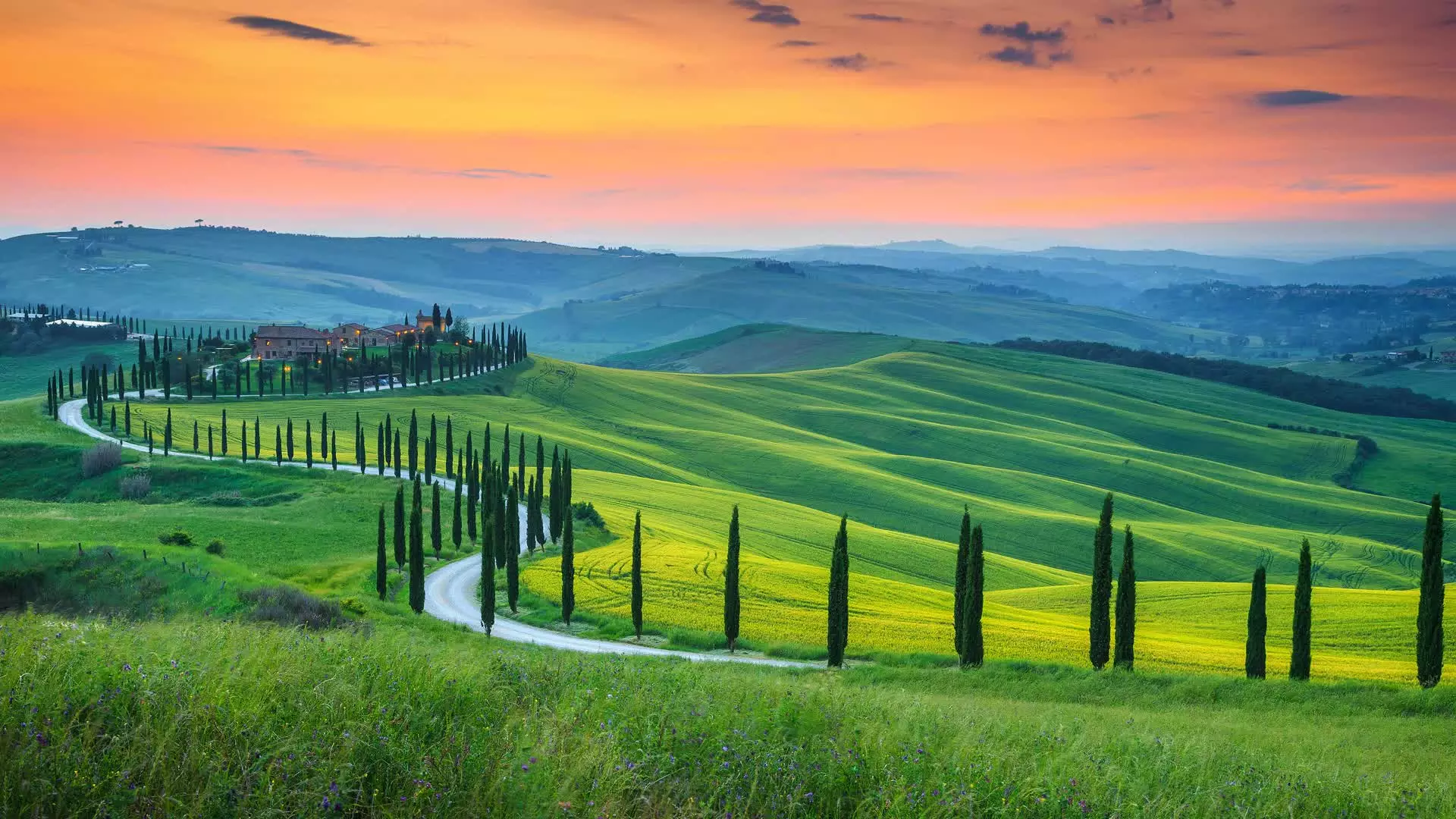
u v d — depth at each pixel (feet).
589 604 275.59
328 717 36.52
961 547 215.51
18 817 29.30
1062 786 40.55
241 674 39.52
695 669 62.18
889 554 472.85
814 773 38.73
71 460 460.14
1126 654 191.72
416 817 32.12
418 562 254.06
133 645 42.29
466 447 622.13
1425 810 47.34
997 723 53.01
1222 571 569.64
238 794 31.27
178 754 32.94
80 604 192.65
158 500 422.82
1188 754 51.39
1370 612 300.40
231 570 216.33
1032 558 580.71
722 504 529.45
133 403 627.46
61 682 35.91
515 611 268.82
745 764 38.78
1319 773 51.90
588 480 556.51
